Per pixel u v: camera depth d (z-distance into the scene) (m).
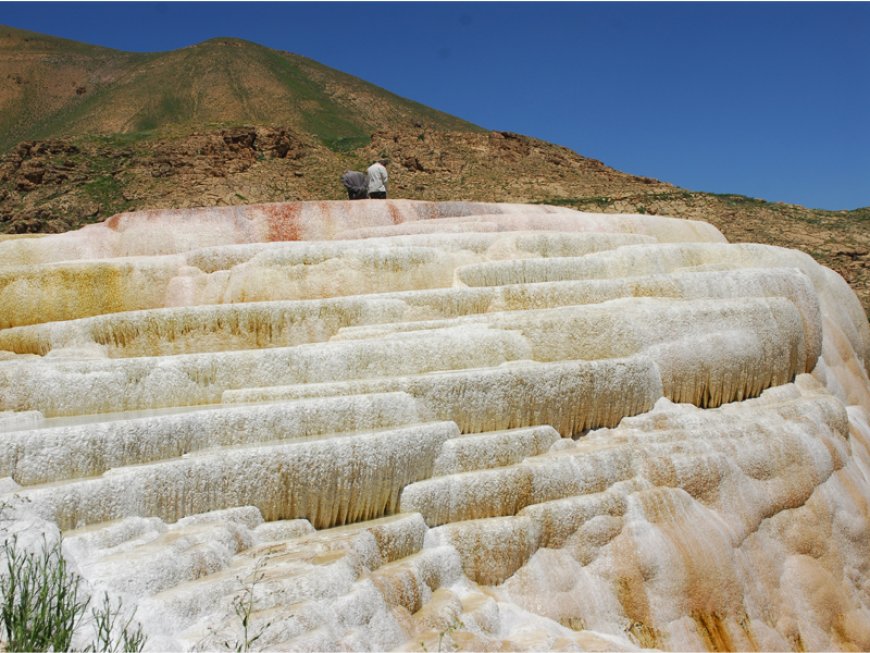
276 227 16.53
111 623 5.44
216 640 5.63
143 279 13.28
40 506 6.47
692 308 11.62
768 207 75.00
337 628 6.29
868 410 14.02
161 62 123.75
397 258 13.45
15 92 120.56
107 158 71.25
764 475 10.56
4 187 66.62
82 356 10.80
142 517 6.92
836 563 10.69
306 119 113.19
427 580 7.66
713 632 9.17
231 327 11.12
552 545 8.77
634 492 9.45
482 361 10.45
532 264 13.28
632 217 17.62
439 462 8.61
